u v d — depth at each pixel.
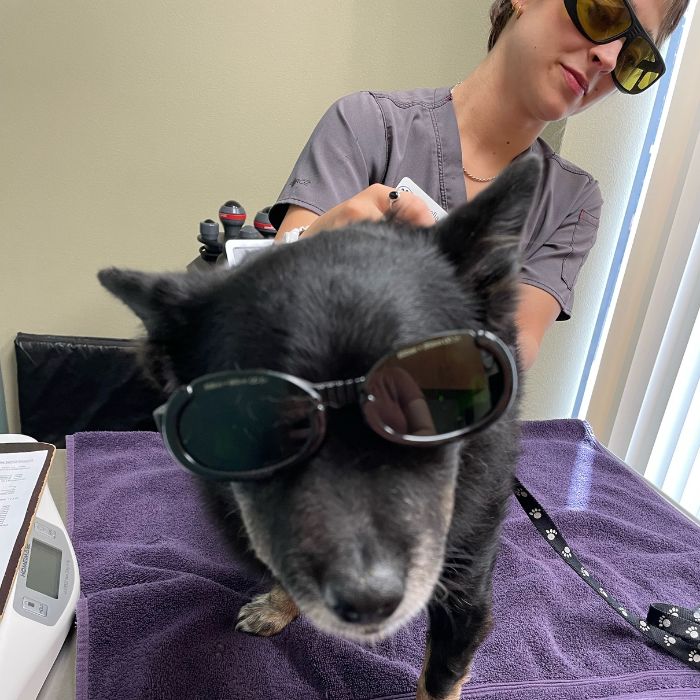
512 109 0.61
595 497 0.66
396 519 0.26
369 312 0.27
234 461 0.27
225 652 0.42
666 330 0.76
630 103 0.82
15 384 1.02
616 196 0.89
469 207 0.32
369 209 0.40
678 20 0.60
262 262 0.31
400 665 0.42
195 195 0.98
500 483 0.37
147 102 0.90
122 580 0.48
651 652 0.45
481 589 0.37
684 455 0.76
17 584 0.39
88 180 0.94
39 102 0.88
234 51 0.89
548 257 0.65
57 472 0.64
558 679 0.42
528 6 0.58
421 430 0.26
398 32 0.91
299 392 0.25
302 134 0.96
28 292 0.98
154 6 0.85
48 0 0.82
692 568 0.55
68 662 0.41
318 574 0.26
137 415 0.97
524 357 0.47
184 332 0.32
